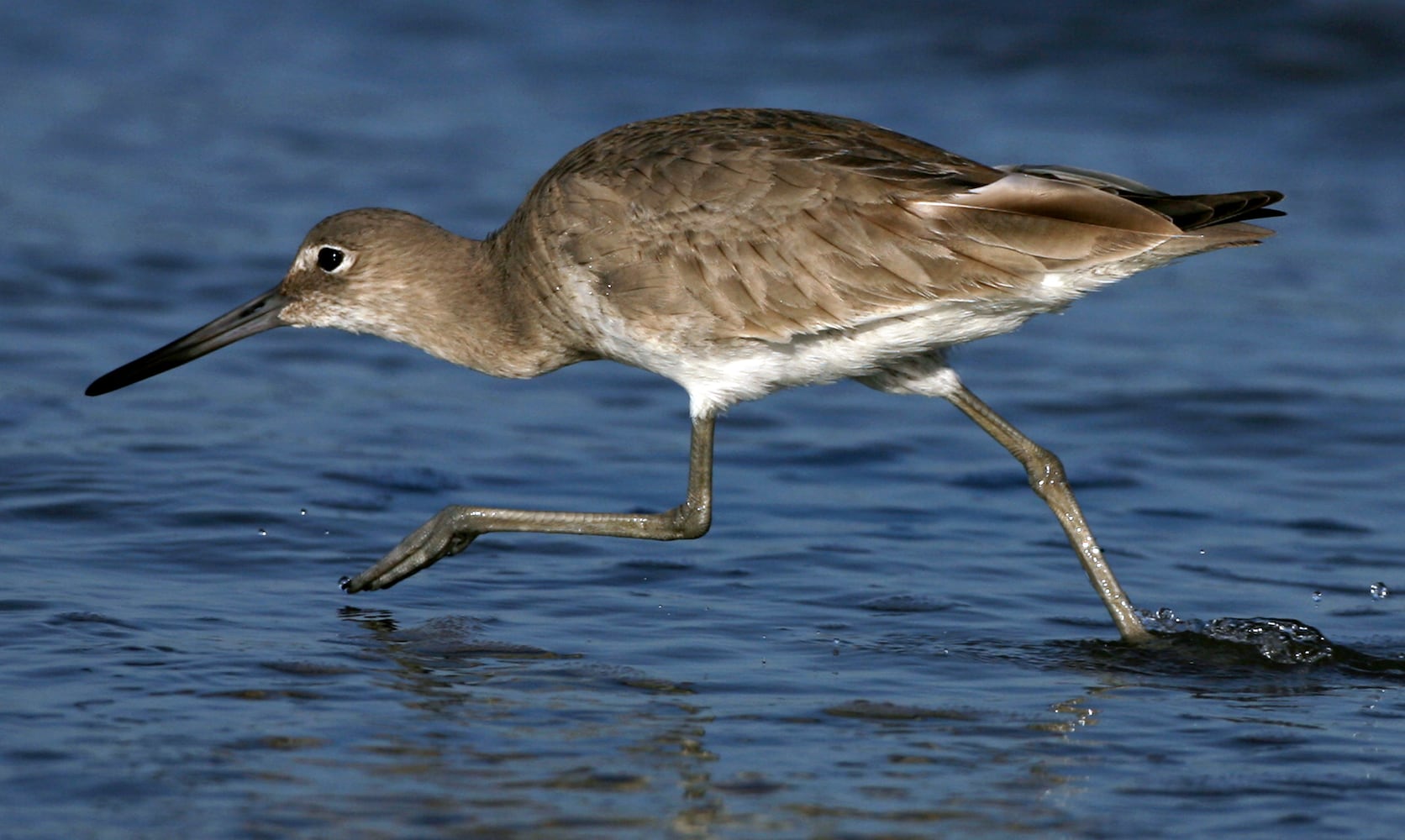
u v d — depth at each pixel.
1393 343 18.75
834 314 11.52
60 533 13.01
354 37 27.80
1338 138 24.06
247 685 10.40
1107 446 16.16
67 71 26.14
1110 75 25.45
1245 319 19.55
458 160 23.25
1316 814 9.01
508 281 12.68
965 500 14.83
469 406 16.92
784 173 11.62
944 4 27.03
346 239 12.94
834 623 11.95
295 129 24.33
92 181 22.20
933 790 9.24
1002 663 11.28
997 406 17.12
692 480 12.38
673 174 11.84
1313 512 14.50
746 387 12.17
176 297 18.80
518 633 11.59
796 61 26.11
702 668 11.00
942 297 11.34
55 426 15.35
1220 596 12.70
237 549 12.98
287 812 8.75
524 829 8.66
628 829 8.70
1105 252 11.02
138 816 8.66
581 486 14.90
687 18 27.89
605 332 12.22
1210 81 25.08
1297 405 17.02
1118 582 12.34
